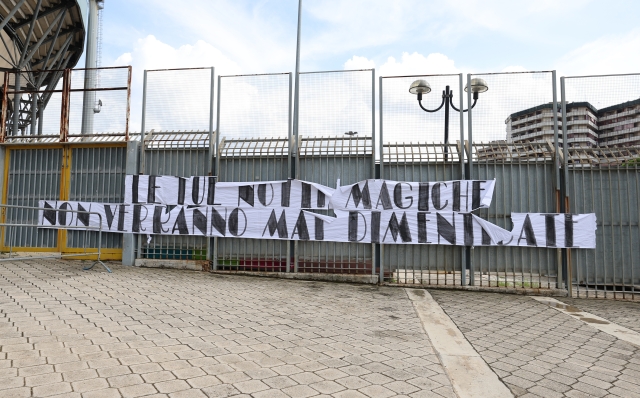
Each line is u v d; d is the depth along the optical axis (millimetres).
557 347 4496
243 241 8531
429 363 3824
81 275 7281
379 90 8227
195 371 3332
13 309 4828
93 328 4297
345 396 3033
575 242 7508
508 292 7645
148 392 2895
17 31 16391
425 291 7574
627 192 7562
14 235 9156
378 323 5199
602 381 3557
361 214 8133
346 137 8375
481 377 3547
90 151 9180
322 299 6488
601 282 7520
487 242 7750
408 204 8039
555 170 7703
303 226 8281
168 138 8852
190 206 8633
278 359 3725
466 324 5336
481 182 7852
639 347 4586
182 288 6727
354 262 8203
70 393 2807
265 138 8680
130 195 8789
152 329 4402
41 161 9273
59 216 9070
